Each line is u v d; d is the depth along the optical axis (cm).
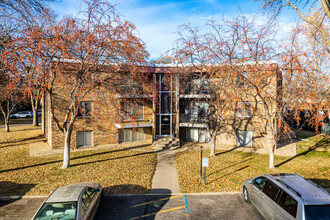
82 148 1934
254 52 1262
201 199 947
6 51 1048
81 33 1206
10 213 820
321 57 1187
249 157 1673
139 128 2269
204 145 2136
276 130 1370
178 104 2188
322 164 1451
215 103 1681
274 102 1331
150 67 2086
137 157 1666
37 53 1062
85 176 1216
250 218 788
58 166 1400
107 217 794
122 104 1570
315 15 1288
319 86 1166
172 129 2236
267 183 775
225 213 824
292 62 1144
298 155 1723
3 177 1190
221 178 1198
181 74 1709
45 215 604
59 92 1848
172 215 810
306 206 583
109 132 2081
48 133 2080
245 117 2088
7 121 2723
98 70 1318
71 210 619
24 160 1531
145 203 909
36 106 3344
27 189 1034
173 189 1054
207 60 1421
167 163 1518
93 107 1908
